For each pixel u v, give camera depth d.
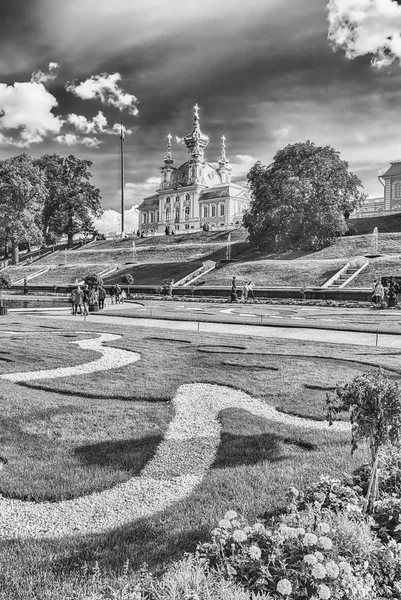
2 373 10.71
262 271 48.28
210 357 12.38
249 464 5.72
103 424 7.11
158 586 3.33
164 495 5.02
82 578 3.55
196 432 6.94
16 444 6.30
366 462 5.59
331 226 51.81
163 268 59.31
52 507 4.77
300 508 4.45
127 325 20.55
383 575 3.65
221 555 3.63
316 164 53.06
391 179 71.56
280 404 8.20
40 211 72.88
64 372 10.84
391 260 42.78
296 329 19.36
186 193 119.06
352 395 4.66
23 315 26.05
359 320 22.23
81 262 77.62
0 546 4.04
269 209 54.25
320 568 3.21
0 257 98.69
